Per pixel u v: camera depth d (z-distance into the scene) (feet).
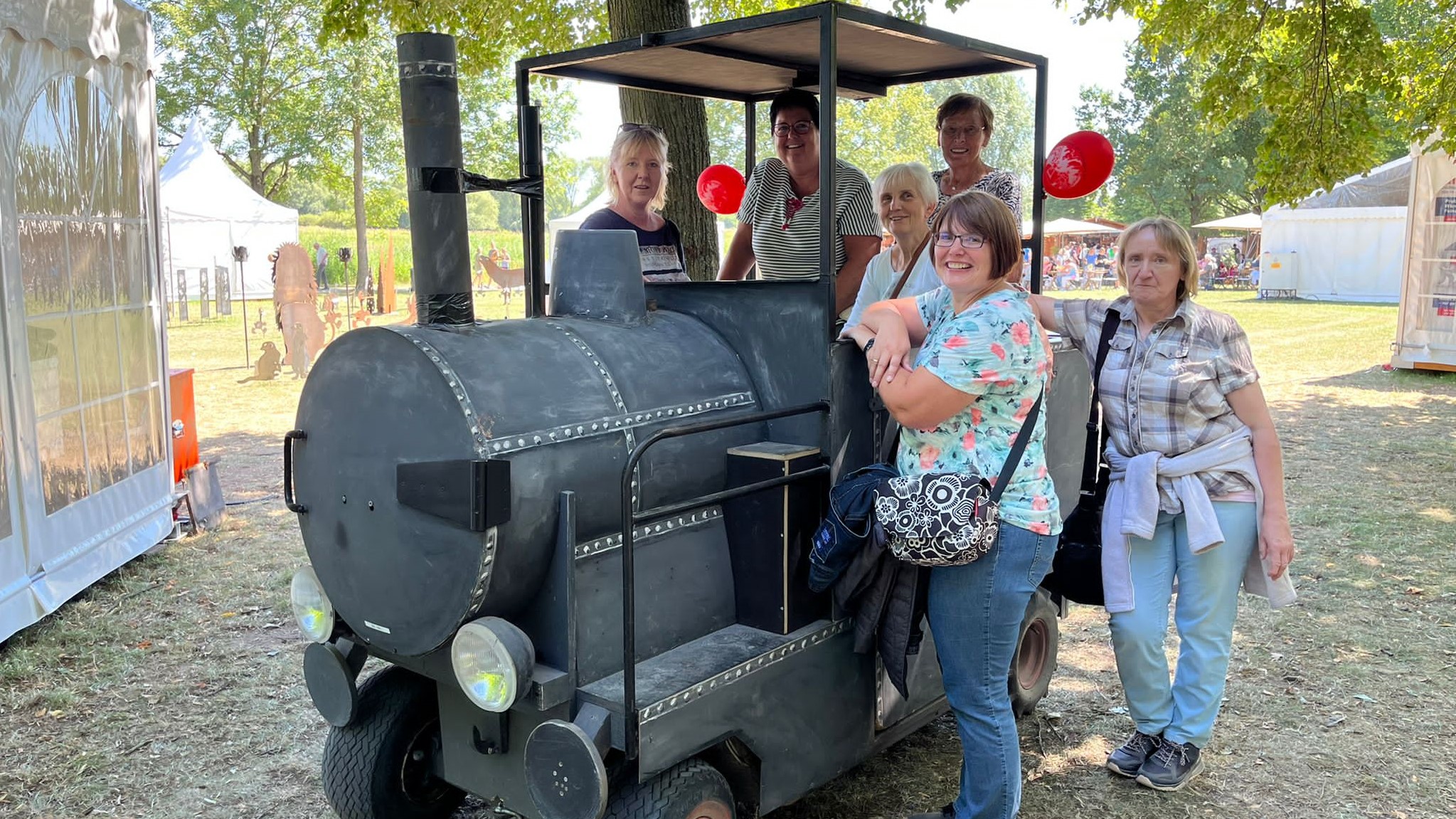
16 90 15.02
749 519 8.69
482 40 24.88
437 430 7.34
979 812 8.77
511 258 121.90
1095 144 11.02
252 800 10.77
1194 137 127.85
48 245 15.92
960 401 7.97
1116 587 10.52
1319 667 13.78
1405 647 14.40
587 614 7.75
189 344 56.80
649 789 7.55
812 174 12.30
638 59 11.02
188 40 102.63
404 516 7.57
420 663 8.23
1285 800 10.52
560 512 7.45
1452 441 28.25
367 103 104.12
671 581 8.40
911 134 110.63
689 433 7.45
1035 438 8.36
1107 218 154.81
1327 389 37.88
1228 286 110.73
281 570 18.48
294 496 8.59
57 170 16.20
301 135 103.91
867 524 8.16
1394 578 17.28
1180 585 10.68
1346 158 24.11
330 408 8.07
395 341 7.58
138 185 19.04
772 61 11.26
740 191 14.53
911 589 8.45
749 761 8.55
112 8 17.84
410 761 9.39
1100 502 10.86
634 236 9.25
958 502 7.75
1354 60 23.45
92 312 17.29
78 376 16.72
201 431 32.73
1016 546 8.17
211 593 17.25
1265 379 41.01
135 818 10.39
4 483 14.65
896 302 9.33
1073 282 114.73
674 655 8.20
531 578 7.49
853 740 9.38
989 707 8.55
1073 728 12.26
